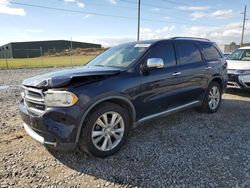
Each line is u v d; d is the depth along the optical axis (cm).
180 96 452
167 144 382
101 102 325
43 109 308
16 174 296
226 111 574
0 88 930
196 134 425
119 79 346
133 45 442
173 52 448
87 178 289
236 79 735
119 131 352
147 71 383
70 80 302
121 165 318
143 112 384
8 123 481
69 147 306
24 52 5431
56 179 287
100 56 470
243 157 337
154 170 305
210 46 559
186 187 270
